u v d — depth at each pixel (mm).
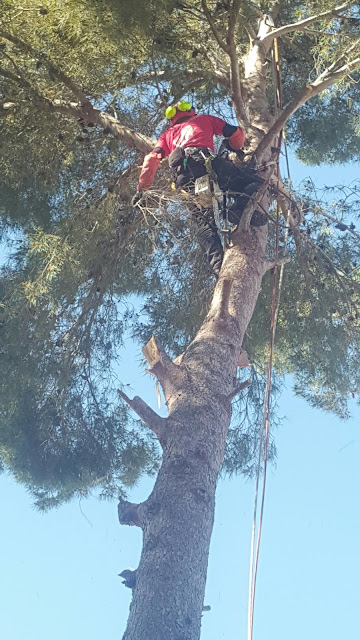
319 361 7832
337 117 7820
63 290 6191
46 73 5641
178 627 3727
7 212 6387
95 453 7109
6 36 5375
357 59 5160
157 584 3840
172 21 5680
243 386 4594
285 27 5777
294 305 7227
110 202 6168
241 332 4973
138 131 6457
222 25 5812
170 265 6891
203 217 5484
